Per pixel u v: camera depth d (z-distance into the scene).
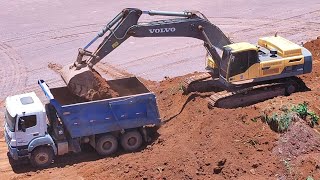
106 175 19.06
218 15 40.09
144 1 44.00
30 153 19.95
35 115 19.64
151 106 20.92
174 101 24.17
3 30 37.88
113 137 20.78
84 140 20.69
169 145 20.62
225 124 20.59
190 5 42.69
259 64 22.17
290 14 39.88
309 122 20.45
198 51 33.59
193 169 18.62
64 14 41.12
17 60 32.75
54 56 33.19
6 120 20.28
